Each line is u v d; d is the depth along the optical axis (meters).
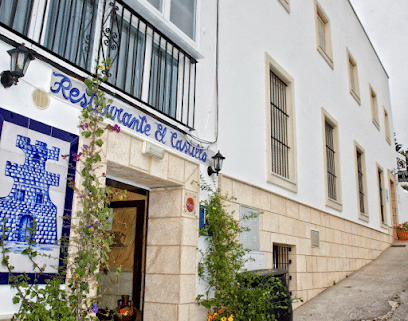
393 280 8.41
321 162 9.05
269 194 6.67
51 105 3.36
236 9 6.62
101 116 3.66
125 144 4.11
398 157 17.84
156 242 4.87
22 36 3.14
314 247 8.01
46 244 3.16
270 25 7.70
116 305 4.98
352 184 10.91
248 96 6.57
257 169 6.47
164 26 4.79
